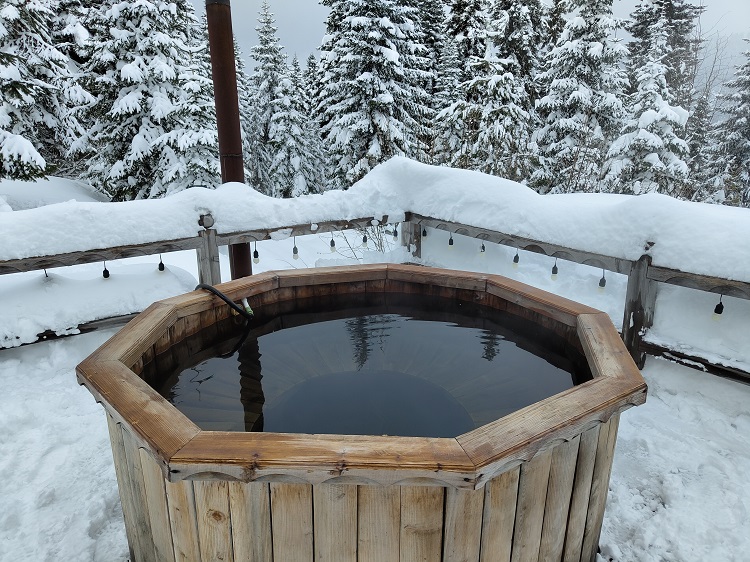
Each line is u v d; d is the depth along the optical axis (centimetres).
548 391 180
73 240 317
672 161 1066
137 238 337
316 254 610
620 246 293
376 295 274
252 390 186
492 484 117
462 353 218
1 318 308
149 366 183
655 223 278
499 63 1016
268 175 2014
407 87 1257
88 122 1280
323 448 109
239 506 116
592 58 1230
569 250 324
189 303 209
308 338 236
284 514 115
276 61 1903
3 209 820
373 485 111
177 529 129
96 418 264
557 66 1295
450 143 1122
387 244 584
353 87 1175
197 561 129
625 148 1087
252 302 245
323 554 119
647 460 228
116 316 341
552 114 1289
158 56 1043
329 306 268
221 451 108
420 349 223
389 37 1188
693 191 934
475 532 121
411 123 1248
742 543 180
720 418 254
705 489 208
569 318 200
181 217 353
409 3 1352
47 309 323
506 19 1322
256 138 2028
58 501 202
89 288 345
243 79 2097
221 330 228
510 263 413
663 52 1139
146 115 1054
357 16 1146
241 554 121
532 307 220
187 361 208
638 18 1559
